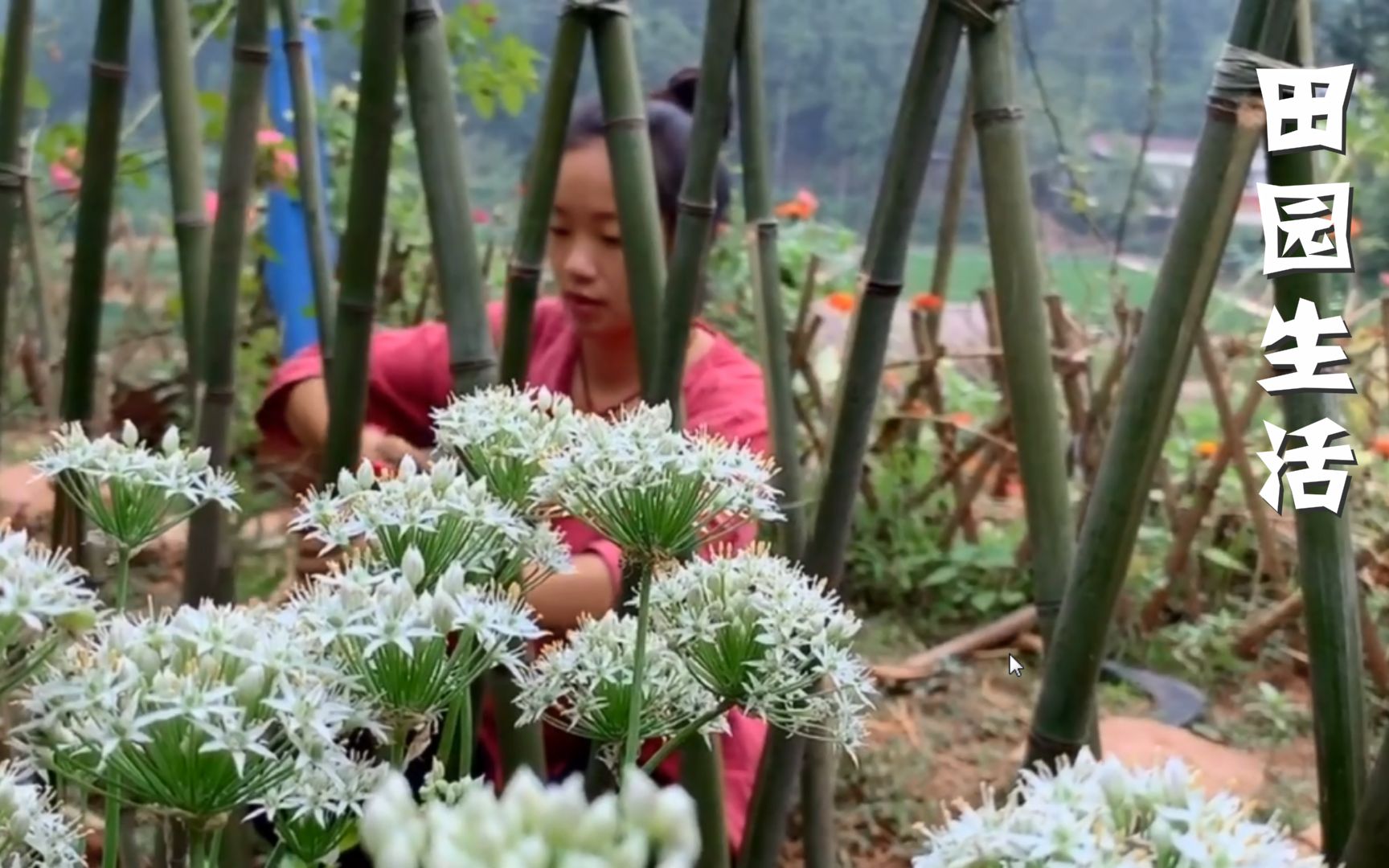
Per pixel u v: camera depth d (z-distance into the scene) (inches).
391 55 31.2
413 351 52.6
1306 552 28.9
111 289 113.7
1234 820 16.0
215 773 16.9
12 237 42.0
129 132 78.8
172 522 22.7
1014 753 79.2
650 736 25.1
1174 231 25.3
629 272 35.3
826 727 23.5
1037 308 29.8
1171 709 85.4
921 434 108.7
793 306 105.7
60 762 17.5
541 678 24.4
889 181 29.3
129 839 31.8
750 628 22.7
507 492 24.5
